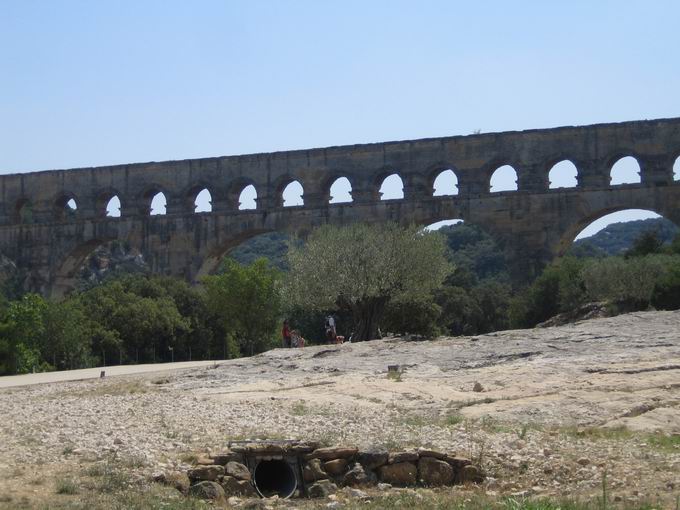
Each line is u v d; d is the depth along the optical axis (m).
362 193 110.00
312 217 111.88
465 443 29.59
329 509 23.88
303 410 37.00
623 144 101.00
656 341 52.88
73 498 23.86
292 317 114.50
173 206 118.81
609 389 39.53
